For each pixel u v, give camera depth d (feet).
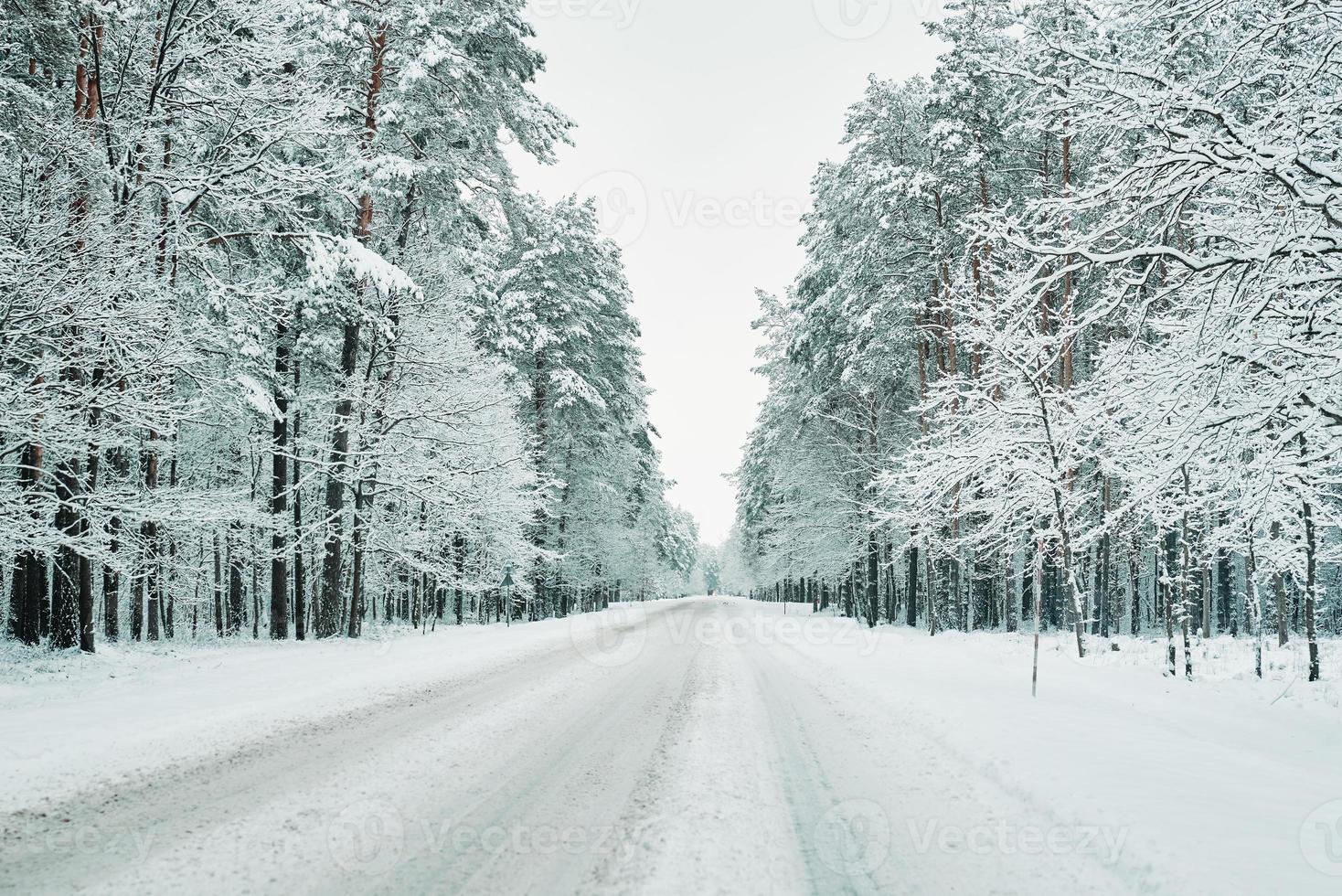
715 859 12.80
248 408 53.88
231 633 68.69
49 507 34.32
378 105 54.95
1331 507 33.42
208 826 13.97
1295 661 42.88
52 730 20.49
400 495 60.23
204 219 47.03
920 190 62.85
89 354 33.91
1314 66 19.02
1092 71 21.33
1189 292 20.27
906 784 17.70
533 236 95.20
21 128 36.63
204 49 39.91
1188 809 14.76
